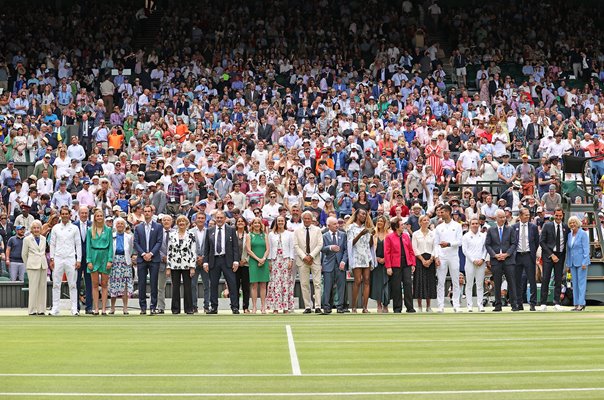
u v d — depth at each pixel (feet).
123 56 126.62
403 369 32.50
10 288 76.33
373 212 85.30
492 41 140.97
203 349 39.37
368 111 112.78
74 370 32.60
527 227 67.00
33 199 86.02
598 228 75.66
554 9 147.64
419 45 134.00
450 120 106.42
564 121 111.75
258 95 118.32
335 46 132.77
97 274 64.23
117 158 96.17
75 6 136.67
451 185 92.73
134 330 49.65
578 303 67.15
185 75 122.62
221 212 65.92
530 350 38.34
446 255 65.82
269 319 58.29
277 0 139.13
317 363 34.27
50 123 106.63
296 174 89.92
